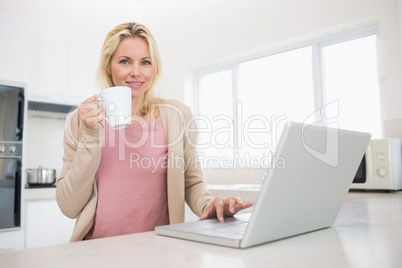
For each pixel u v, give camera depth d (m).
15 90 2.72
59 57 3.11
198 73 3.65
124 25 1.20
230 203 0.84
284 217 0.60
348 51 2.62
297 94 2.91
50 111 3.24
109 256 0.49
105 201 1.11
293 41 2.87
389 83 2.24
